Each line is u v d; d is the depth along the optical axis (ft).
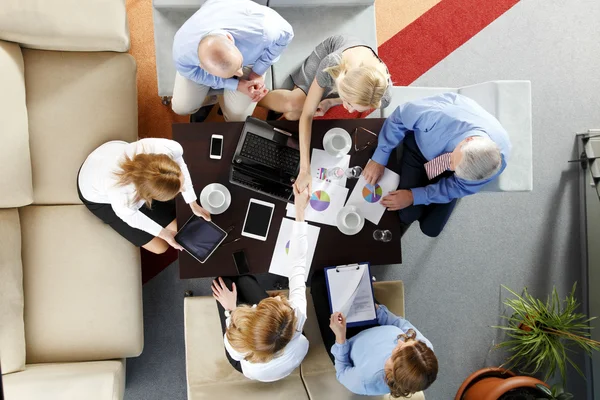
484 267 10.50
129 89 8.07
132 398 9.16
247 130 7.24
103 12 7.60
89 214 7.83
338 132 7.61
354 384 6.98
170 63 8.23
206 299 8.02
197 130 7.23
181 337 9.46
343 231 7.53
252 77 7.47
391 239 7.70
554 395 8.64
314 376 7.90
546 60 10.79
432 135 7.11
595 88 10.89
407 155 8.00
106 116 7.90
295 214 7.39
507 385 8.66
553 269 10.68
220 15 6.43
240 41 6.54
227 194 7.24
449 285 10.36
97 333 7.72
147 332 9.35
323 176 7.54
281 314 5.79
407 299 10.20
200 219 7.16
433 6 10.57
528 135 7.95
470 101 7.07
